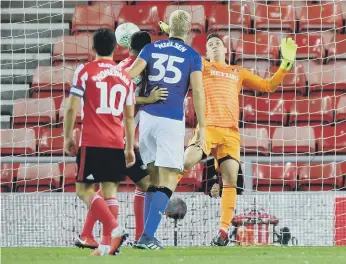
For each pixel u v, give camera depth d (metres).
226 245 34.84
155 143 28.16
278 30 58.94
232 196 32.34
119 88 24.38
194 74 28.00
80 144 24.19
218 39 33.78
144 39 30.44
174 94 28.00
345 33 59.19
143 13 59.16
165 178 27.78
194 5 59.16
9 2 60.09
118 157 24.25
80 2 61.12
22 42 58.75
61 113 51.41
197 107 27.70
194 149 31.64
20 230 37.25
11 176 47.28
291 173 46.91
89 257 23.47
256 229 36.97
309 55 57.16
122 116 24.78
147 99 27.94
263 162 42.91
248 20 58.78
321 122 51.47
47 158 42.81
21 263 22.30
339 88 54.25
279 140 47.94
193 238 36.53
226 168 32.38
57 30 59.50
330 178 47.28
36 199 37.34
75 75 24.11
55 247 33.97
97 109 24.11
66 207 37.31
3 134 49.81
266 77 54.66
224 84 33.03
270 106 52.69
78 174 24.09
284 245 36.12
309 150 47.06
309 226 37.16
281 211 37.22
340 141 50.00
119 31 33.72
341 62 55.47
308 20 59.00
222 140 32.47
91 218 29.73
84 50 56.62
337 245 36.69
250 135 48.41
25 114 51.69
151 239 27.19
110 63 24.52
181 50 28.28
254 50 56.75
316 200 37.31
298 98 53.72
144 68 28.25
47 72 55.16
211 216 36.69
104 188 24.53
